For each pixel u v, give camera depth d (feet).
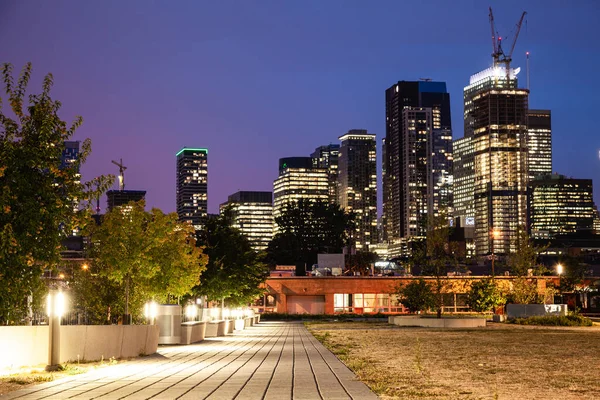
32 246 69.92
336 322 245.45
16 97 76.07
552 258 523.29
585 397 50.70
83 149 78.43
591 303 327.26
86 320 140.26
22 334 69.21
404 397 50.47
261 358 90.99
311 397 50.98
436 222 221.25
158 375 68.39
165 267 147.13
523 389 55.36
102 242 135.33
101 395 52.75
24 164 71.72
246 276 199.52
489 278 260.01
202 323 136.26
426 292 214.90
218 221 193.06
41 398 51.03
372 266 425.28
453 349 103.35
